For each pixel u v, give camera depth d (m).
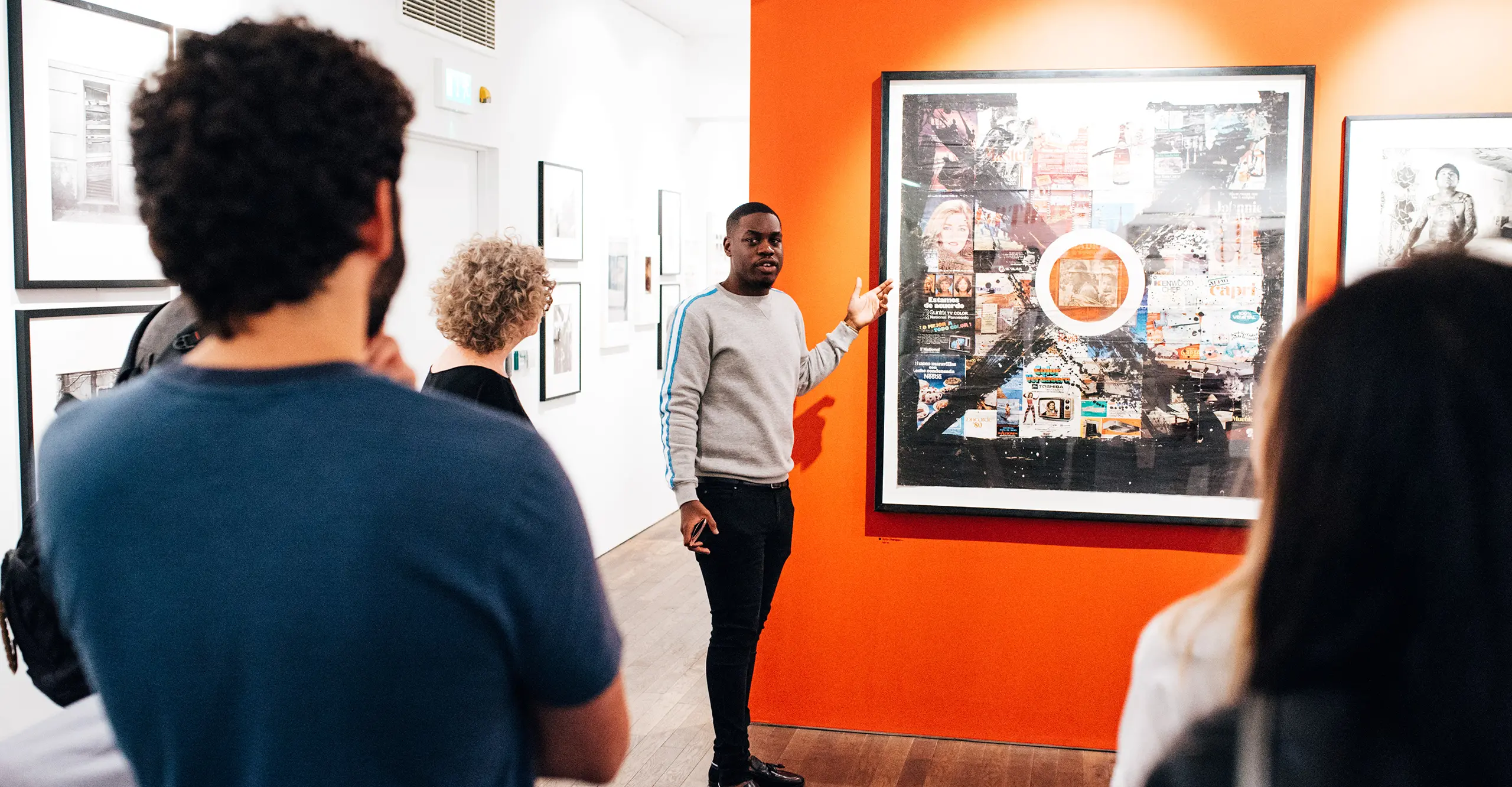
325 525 0.69
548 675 0.78
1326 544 0.58
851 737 3.24
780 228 2.89
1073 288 3.01
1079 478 3.04
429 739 0.71
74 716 1.24
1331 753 0.56
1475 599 0.54
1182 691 0.67
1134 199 2.97
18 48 2.47
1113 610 3.08
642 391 6.64
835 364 3.05
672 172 7.05
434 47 4.36
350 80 0.72
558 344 5.38
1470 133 2.79
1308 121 2.86
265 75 0.69
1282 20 2.89
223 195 0.67
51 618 1.31
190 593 0.69
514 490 0.72
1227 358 2.95
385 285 0.83
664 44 6.84
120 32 2.77
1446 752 0.54
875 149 3.14
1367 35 2.86
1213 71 2.90
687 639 4.35
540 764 0.87
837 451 3.22
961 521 3.16
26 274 2.52
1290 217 2.90
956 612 3.18
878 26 3.12
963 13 3.06
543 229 5.22
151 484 0.71
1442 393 0.56
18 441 2.54
